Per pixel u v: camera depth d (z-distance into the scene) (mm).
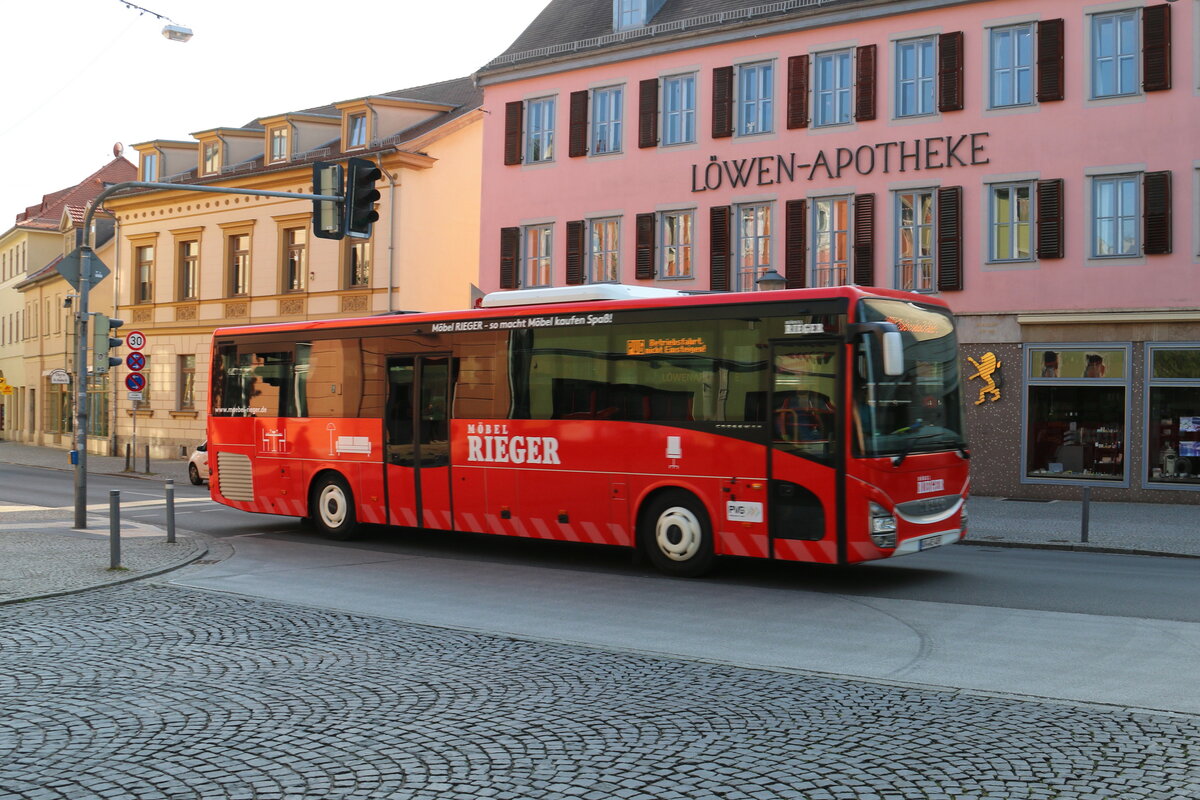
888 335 11430
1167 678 7855
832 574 13375
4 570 13109
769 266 28562
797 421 12242
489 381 14984
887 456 11914
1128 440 23688
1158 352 23484
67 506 22844
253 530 18547
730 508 12695
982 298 25391
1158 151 23688
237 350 18469
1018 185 25234
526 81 32750
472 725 6531
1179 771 5637
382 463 16219
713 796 5270
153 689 7430
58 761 5820
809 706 7012
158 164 43969
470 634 9523
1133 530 18234
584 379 14031
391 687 7504
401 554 15391
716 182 29266
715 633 9664
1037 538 17094
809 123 27828
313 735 6301
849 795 5281
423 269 36594
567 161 31891
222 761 5809
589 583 12664
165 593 11766
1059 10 24703
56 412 56656
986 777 5547
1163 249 23469
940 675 7980
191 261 42062
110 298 46281
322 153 38375
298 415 17438
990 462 25141
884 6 26625
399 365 16078
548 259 32438
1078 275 24406
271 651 8727
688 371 13133
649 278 30234
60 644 8977
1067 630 9719
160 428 42844
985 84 25547
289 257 38906
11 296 65750
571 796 5273
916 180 26344
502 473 14766
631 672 8016
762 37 28562
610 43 30797
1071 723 6594
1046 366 24656
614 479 13664
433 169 36906
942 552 15953
